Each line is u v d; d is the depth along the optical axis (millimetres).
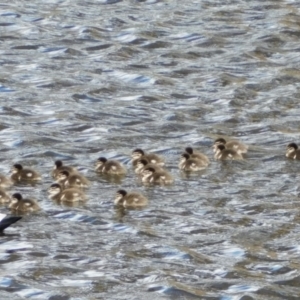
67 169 26266
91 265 21906
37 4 42219
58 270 21641
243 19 40812
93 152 28438
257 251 22609
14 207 24406
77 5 42250
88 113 31344
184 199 25281
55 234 23250
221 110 31922
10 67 35156
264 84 34250
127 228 23578
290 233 23500
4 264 21875
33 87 33406
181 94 33219
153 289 20938
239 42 38281
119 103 32344
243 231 23547
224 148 28016
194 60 36531
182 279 21359
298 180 26656
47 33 38594
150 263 22047
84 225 23750
